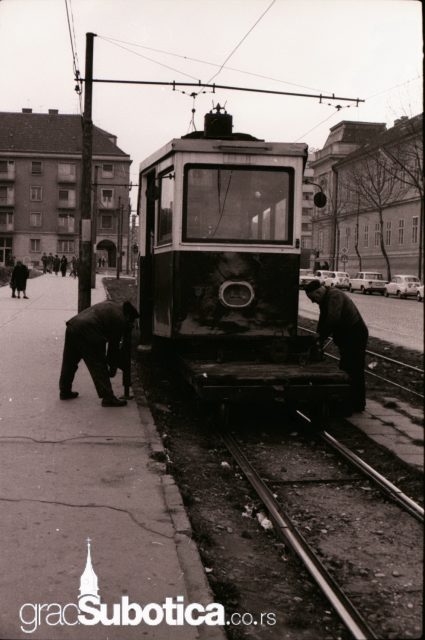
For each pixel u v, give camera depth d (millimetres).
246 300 9445
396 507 6008
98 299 30797
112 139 85625
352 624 3910
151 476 6195
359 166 64938
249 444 8102
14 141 82062
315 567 4625
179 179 9375
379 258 63438
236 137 10141
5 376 11062
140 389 10273
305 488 6516
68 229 82125
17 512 5215
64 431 7695
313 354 9469
